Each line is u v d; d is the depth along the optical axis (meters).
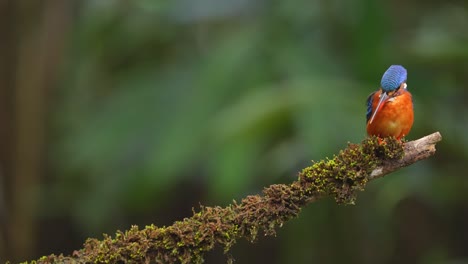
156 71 10.59
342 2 9.37
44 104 12.06
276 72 9.23
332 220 9.62
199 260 4.51
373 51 9.19
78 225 11.63
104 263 4.44
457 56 9.37
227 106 9.25
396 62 9.57
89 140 10.48
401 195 9.30
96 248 4.50
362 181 4.72
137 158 10.04
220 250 11.96
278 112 8.28
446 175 9.39
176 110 9.76
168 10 10.82
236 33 9.95
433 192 9.48
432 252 10.24
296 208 4.64
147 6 11.12
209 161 9.45
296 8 9.61
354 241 9.70
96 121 10.61
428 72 9.66
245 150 8.51
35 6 12.03
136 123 10.14
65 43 12.11
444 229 10.45
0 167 11.91
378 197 9.37
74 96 11.95
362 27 9.22
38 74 12.06
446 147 9.12
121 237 4.50
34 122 12.03
